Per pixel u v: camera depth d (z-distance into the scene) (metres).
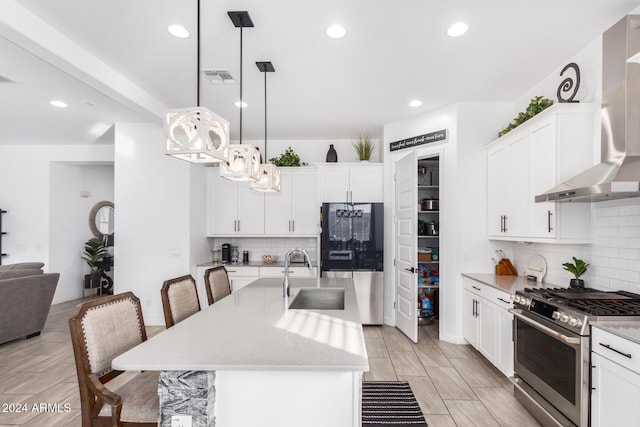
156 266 4.55
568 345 1.96
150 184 4.57
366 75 3.13
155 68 2.94
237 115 4.23
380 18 2.26
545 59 2.84
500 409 2.51
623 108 2.14
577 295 2.30
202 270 4.73
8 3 2.04
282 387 1.39
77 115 4.22
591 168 2.36
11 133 5.04
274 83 3.28
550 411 2.14
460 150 3.82
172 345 1.52
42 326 4.30
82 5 2.10
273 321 1.90
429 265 4.88
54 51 2.35
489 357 3.14
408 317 4.02
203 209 5.00
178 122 1.57
